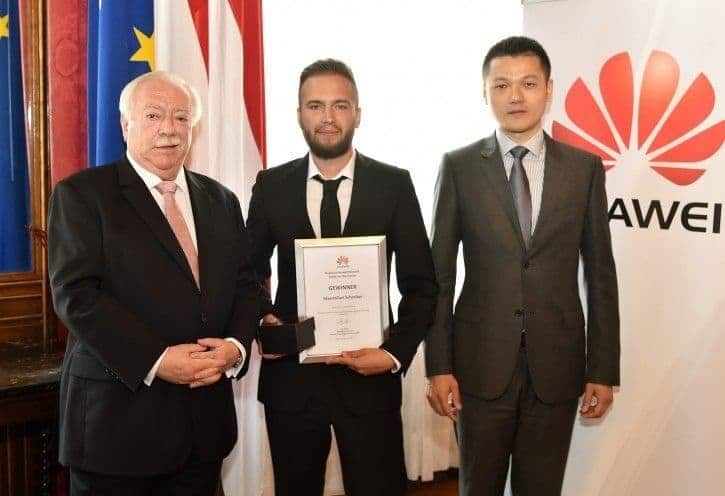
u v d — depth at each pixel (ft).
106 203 4.93
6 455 6.97
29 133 7.26
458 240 6.09
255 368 8.17
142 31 7.03
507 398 5.85
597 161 5.99
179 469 5.10
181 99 5.19
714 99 6.25
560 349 5.77
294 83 8.59
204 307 5.16
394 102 8.96
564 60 6.89
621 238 6.82
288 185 5.88
